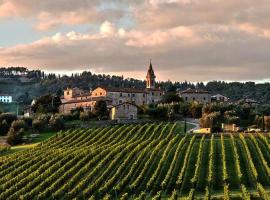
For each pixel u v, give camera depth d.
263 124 177.50
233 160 124.06
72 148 138.25
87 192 97.81
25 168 117.81
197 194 101.38
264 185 106.56
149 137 156.38
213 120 179.88
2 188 103.94
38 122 175.50
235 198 94.31
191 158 125.81
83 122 188.12
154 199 89.25
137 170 113.81
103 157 123.50
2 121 179.12
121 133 158.25
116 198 98.38
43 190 102.62
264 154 128.50
